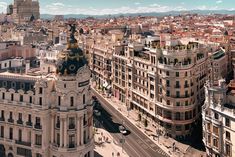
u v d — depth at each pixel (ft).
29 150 453.99
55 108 435.53
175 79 568.82
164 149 536.83
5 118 466.29
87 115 453.99
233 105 419.95
